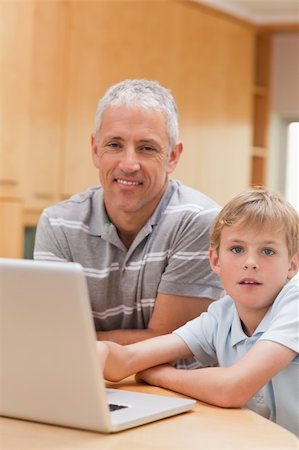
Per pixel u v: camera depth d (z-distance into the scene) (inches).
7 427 61.3
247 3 248.7
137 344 80.2
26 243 192.5
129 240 93.7
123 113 88.2
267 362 68.7
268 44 275.0
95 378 58.2
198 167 237.3
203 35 238.8
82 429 60.7
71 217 94.9
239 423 63.5
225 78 247.0
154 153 89.3
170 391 75.9
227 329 79.7
